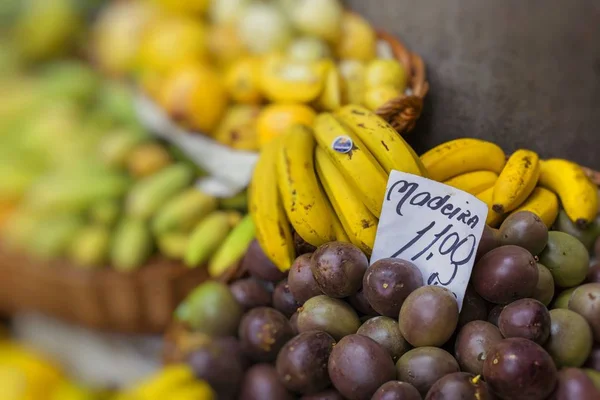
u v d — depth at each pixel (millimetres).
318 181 854
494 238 764
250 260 861
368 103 1089
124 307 818
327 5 1137
